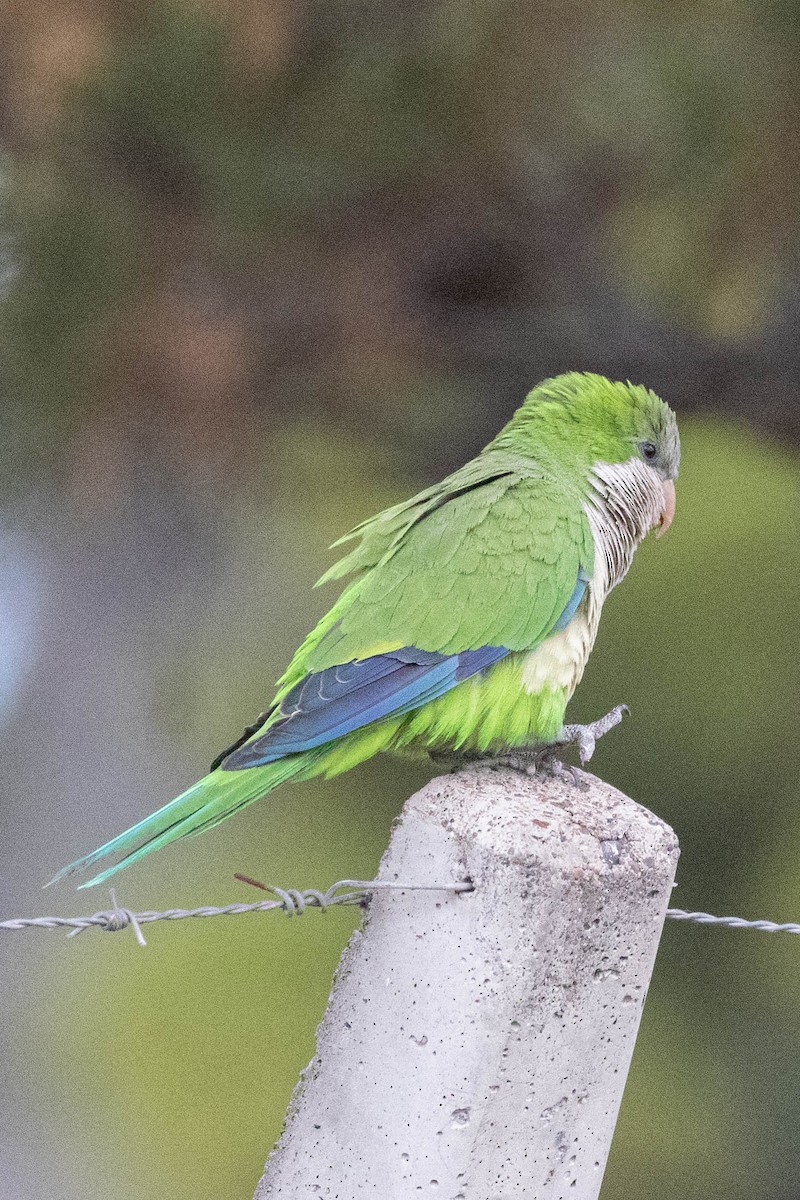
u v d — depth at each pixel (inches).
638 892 186.9
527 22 347.9
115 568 493.7
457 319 382.6
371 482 415.8
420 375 385.4
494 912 180.1
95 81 324.8
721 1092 518.6
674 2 354.9
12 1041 641.6
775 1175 506.9
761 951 521.7
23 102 325.1
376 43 341.4
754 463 488.7
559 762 213.5
